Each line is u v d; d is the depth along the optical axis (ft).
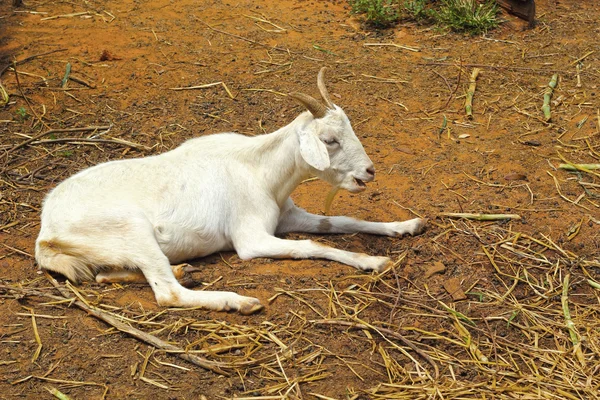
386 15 15.64
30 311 9.79
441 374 9.37
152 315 9.76
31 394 9.02
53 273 10.25
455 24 15.49
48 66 14.12
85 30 15.15
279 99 13.58
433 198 11.73
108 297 9.95
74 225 10.07
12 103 13.29
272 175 10.73
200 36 15.11
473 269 10.62
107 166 10.57
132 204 10.19
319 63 14.47
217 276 10.30
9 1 16.03
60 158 12.25
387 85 13.97
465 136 12.87
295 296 10.03
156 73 14.05
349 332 9.73
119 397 9.01
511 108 13.51
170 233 10.27
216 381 9.18
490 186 11.94
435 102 13.61
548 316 10.07
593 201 11.69
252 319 9.77
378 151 12.55
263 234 10.61
